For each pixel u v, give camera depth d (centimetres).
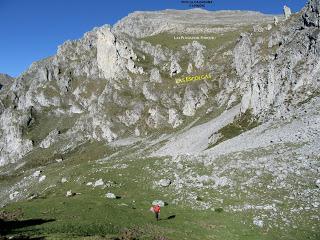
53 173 14912
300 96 12756
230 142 11350
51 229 5100
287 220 5294
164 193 7181
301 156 7312
